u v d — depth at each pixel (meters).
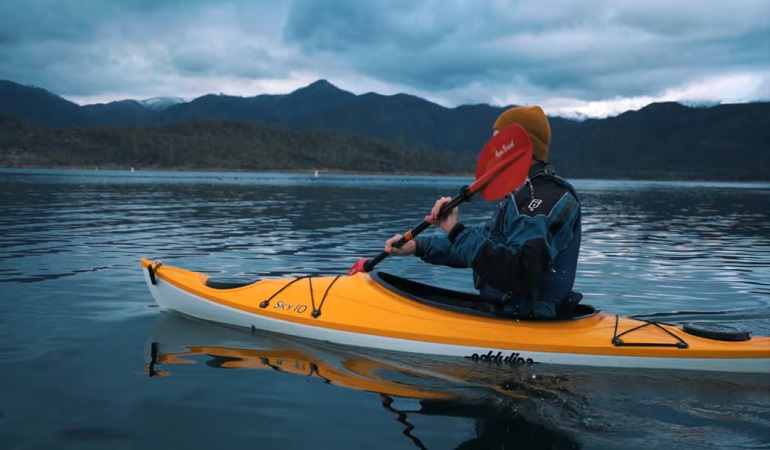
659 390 3.30
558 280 3.59
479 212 21.11
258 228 12.42
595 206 27.03
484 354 3.68
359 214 17.31
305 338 4.17
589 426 2.81
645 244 11.46
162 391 3.18
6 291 5.62
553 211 3.30
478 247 3.41
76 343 4.02
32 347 3.92
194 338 4.19
